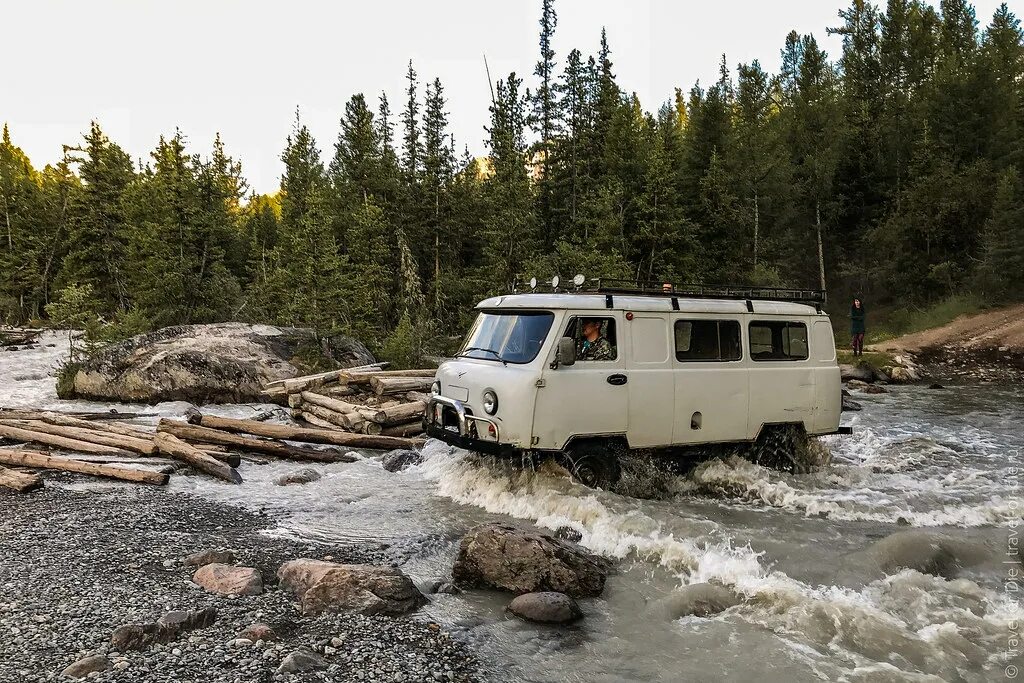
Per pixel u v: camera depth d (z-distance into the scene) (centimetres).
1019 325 3028
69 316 2175
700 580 608
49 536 675
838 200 4856
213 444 1115
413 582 589
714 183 4259
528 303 867
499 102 4284
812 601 546
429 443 1148
